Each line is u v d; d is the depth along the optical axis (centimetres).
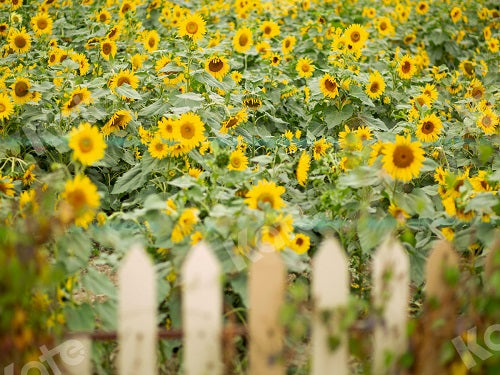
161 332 286
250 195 356
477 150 544
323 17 888
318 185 435
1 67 633
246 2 966
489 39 962
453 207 370
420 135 505
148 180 488
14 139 512
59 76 567
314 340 287
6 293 257
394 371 283
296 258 336
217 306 277
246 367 325
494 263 295
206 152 501
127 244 348
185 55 590
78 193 315
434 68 754
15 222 335
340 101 593
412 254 370
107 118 538
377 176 378
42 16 716
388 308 296
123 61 659
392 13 1033
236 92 609
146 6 902
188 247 337
